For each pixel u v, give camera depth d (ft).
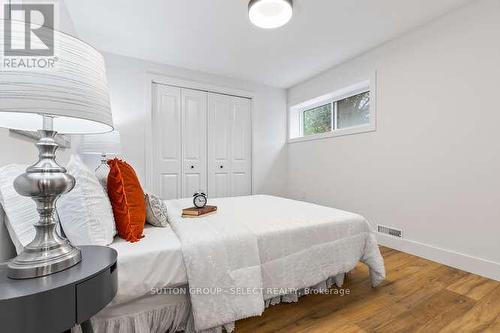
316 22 7.38
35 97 2.06
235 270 3.90
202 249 3.73
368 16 7.06
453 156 6.75
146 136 10.05
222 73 11.44
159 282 3.41
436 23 7.14
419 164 7.53
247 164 12.63
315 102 12.34
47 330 2.02
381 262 5.49
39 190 2.38
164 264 3.49
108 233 3.58
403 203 7.97
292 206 6.70
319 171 11.46
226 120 12.01
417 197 7.57
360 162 9.47
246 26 7.61
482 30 6.19
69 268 2.44
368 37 8.20
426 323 4.33
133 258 3.29
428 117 7.30
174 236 4.10
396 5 6.59
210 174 11.64
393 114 8.27
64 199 3.34
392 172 8.30
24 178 2.37
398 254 7.64
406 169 7.89
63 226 3.34
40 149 2.54
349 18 7.17
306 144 12.21
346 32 7.91
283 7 6.07
